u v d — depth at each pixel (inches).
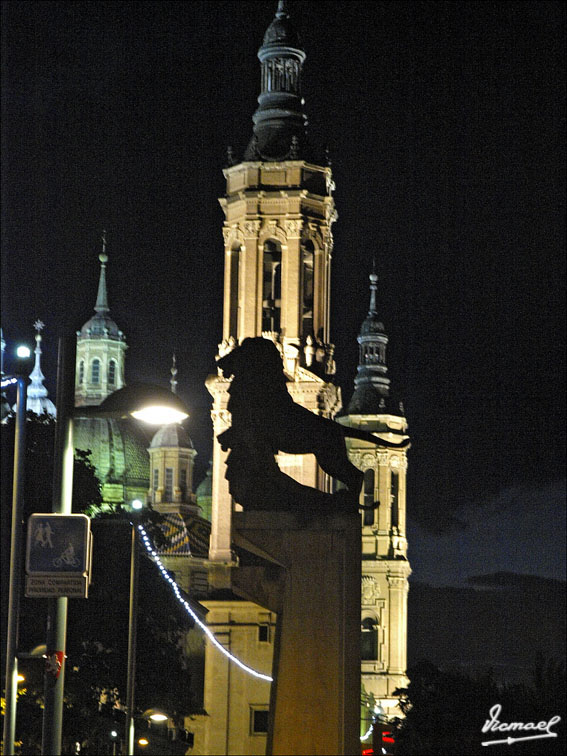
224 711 3868.1
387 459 6427.2
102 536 3048.7
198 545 5905.5
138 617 3031.5
